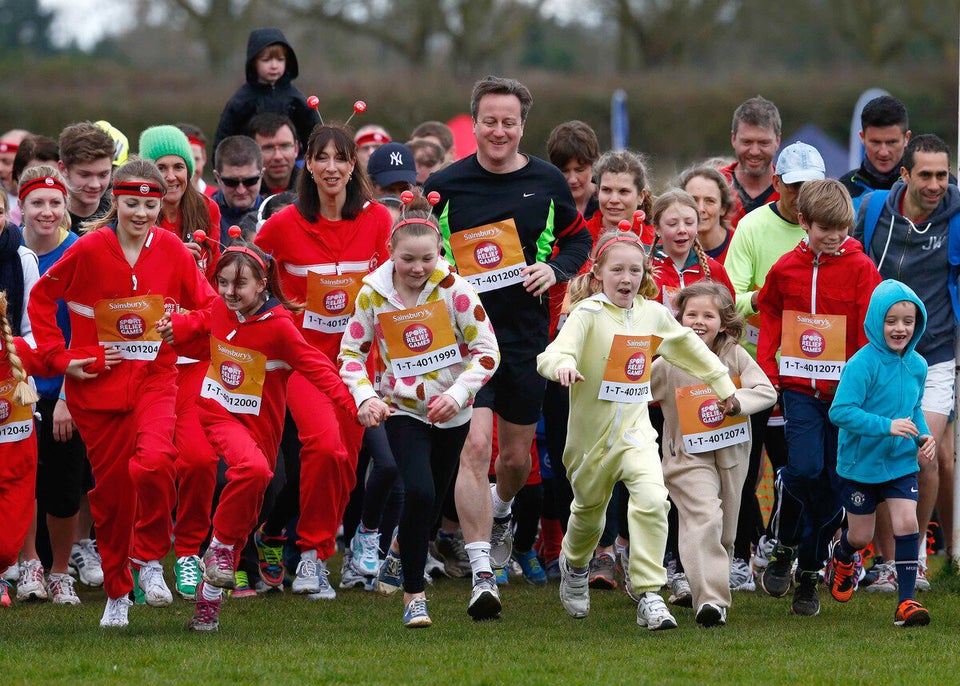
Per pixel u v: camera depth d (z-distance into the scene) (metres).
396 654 13.55
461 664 13.05
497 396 16.50
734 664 13.21
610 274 14.89
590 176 20.44
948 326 18.02
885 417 15.53
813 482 16.25
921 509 18.27
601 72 81.69
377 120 66.50
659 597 14.96
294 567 19.53
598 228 19.58
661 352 15.36
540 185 16.70
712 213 18.97
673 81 73.56
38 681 12.25
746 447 15.86
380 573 18.06
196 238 16.64
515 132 16.41
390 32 81.81
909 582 15.59
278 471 17.36
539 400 16.53
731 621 15.82
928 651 13.93
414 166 21.67
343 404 14.41
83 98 65.44
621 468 14.96
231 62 79.50
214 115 65.31
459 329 14.79
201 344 15.71
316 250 17.20
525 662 13.23
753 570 18.81
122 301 14.91
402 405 14.79
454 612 16.48
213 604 14.91
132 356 14.97
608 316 14.96
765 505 20.27
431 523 15.08
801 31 87.75
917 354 15.84
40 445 17.39
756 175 20.70
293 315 17.06
